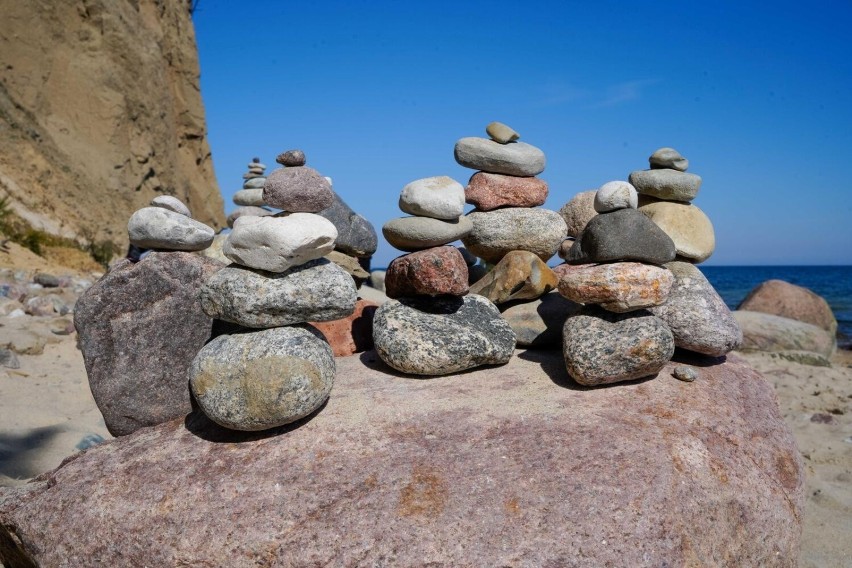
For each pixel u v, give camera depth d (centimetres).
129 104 1544
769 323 1019
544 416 301
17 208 1166
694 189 419
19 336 630
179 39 1845
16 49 1303
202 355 292
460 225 372
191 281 331
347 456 276
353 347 417
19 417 477
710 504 271
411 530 242
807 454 525
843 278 5988
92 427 476
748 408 343
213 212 1933
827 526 403
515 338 382
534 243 417
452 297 387
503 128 429
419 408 311
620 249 341
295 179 332
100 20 1502
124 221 1430
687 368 355
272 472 270
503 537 240
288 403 278
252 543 246
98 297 323
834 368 906
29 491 296
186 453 290
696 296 381
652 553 243
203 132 1923
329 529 246
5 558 303
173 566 249
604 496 254
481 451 276
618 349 325
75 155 1368
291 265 293
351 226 444
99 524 264
